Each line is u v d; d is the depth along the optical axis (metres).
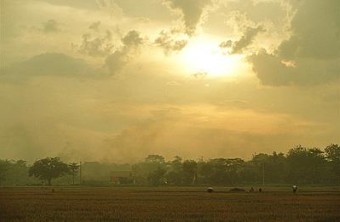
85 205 62.97
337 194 95.88
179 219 43.62
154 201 72.00
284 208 56.81
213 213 49.78
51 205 63.53
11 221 43.00
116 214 49.00
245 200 73.75
